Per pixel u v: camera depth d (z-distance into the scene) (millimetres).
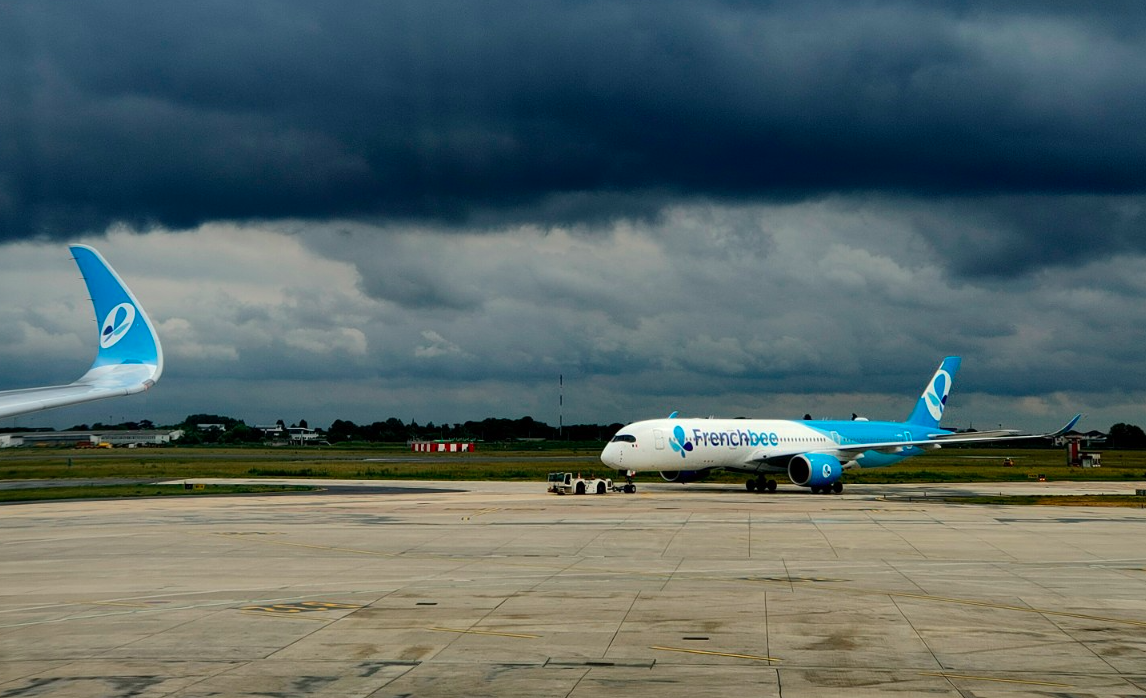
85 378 32875
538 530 40312
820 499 61719
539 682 15453
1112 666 16609
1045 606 22391
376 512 50125
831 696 14617
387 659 17078
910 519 45438
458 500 59750
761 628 19781
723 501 59219
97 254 35938
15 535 38938
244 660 17031
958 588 24969
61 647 18156
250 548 34344
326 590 24812
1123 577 27047
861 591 24469
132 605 22719
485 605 22484
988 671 16234
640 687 15125
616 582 26016
